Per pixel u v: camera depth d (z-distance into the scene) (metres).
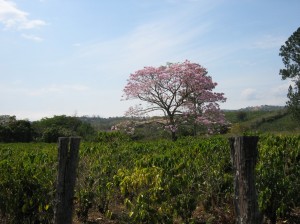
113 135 18.47
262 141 11.87
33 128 39.62
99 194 7.71
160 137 28.62
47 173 7.47
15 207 6.76
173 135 25.55
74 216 7.95
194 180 7.27
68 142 5.20
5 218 7.00
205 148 10.30
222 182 7.35
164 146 13.33
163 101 26.02
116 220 7.61
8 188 6.89
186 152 10.12
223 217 7.00
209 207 7.34
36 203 6.78
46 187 6.90
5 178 6.94
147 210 5.84
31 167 7.82
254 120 52.56
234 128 29.11
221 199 7.36
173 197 6.53
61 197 5.14
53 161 9.26
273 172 7.24
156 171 6.22
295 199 7.31
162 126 26.72
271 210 6.96
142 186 6.28
